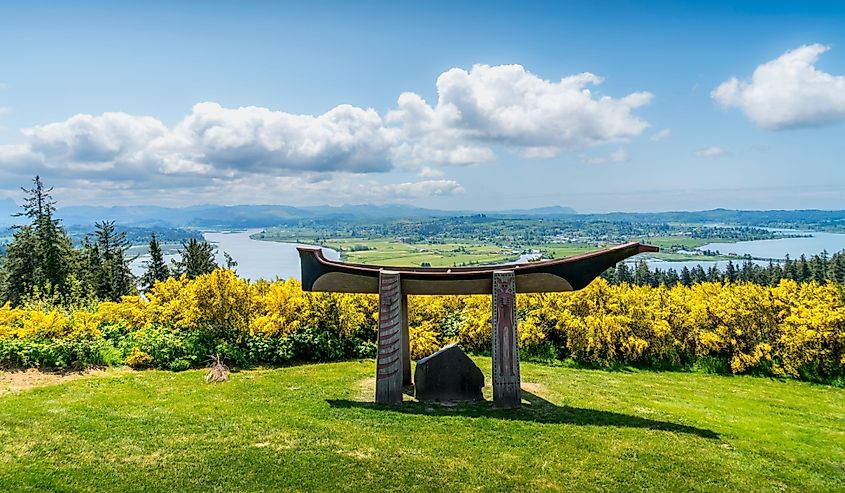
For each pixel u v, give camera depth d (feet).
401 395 29.35
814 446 25.18
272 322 39.81
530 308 48.32
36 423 23.68
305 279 32.14
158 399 28.55
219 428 23.99
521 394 32.35
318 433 23.76
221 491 18.37
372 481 19.48
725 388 38.58
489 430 24.91
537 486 19.61
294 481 19.20
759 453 23.48
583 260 28.35
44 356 33.50
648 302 48.19
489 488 19.35
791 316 42.83
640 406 30.96
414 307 49.21
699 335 45.19
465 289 29.96
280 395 30.25
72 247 99.40
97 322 39.75
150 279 113.19
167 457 20.65
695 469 21.34
